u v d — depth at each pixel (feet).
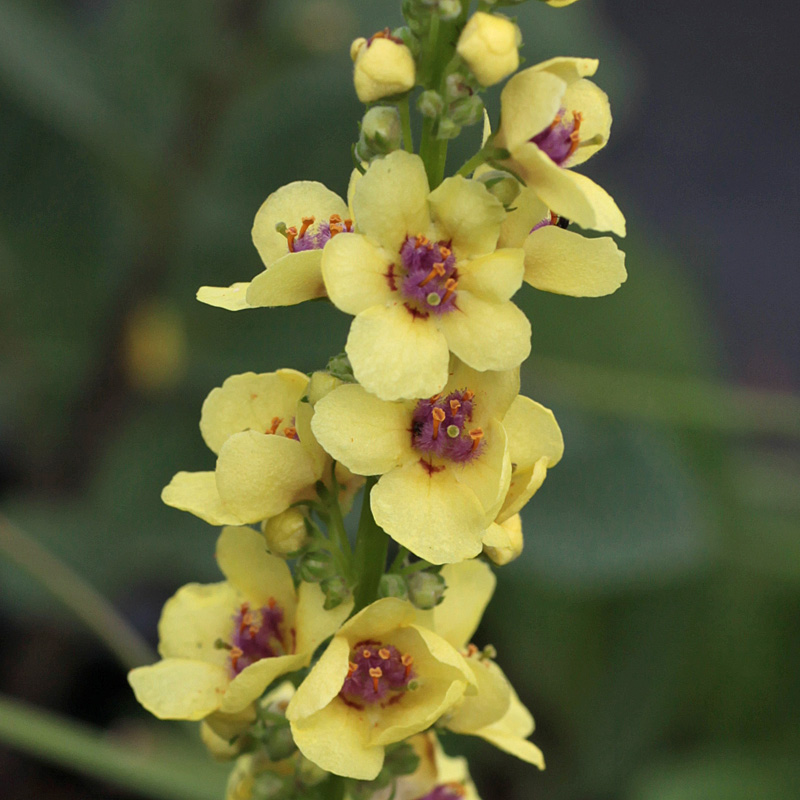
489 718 0.99
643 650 1.67
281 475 0.95
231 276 1.64
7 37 1.51
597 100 0.95
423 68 0.92
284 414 1.00
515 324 0.91
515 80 0.90
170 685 0.99
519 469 0.96
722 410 1.58
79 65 1.62
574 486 1.57
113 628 1.20
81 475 1.66
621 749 1.64
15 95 1.56
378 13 1.57
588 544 1.53
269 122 1.57
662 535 1.53
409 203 0.91
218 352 1.66
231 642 1.00
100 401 1.62
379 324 0.90
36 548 1.20
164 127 1.65
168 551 1.52
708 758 1.55
